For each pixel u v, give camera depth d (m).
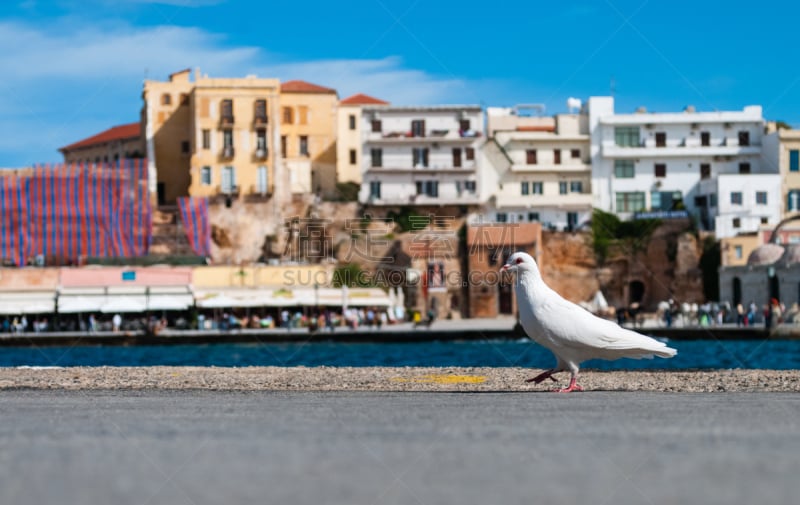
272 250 95.44
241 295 77.56
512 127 105.06
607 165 101.94
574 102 106.75
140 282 77.62
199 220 94.81
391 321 77.88
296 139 103.38
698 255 94.94
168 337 63.47
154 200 96.25
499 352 51.84
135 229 93.19
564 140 102.06
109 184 92.94
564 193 101.88
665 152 101.50
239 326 71.69
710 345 58.03
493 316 90.88
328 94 104.00
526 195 100.62
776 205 96.62
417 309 89.88
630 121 101.69
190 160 100.25
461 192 100.00
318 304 77.06
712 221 98.19
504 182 101.06
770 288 70.12
